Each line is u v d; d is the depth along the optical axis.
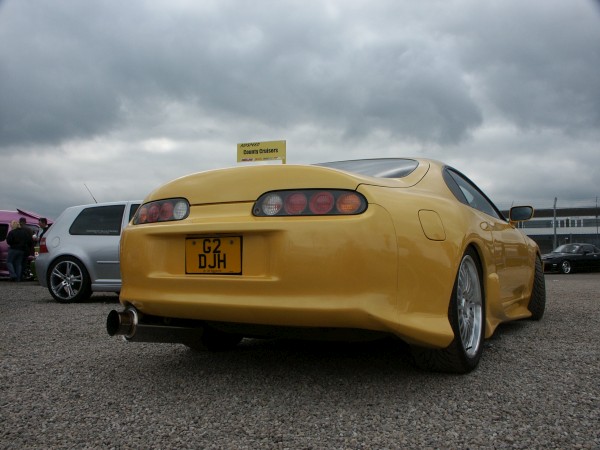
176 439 1.84
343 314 2.05
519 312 4.02
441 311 2.31
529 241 4.33
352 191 2.15
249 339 3.56
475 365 2.65
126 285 2.54
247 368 2.77
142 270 2.45
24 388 2.49
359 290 2.07
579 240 35.38
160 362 2.95
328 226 2.10
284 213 2.19
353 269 2.07
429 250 2.26
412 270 2.18
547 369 2.69
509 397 2.22
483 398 2.21
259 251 2.21
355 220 2.09
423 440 1.79
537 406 2.11
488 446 1.73
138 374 2.71
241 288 2.20
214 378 2.59
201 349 3.06
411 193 2.40
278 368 2.75
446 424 1.93
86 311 5.51
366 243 2.08
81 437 1.87
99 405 2.22
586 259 18.47
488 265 2.96
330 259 2.08
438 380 2.48
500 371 2.65
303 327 2.27
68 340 3.69
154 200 2.55
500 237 3.38
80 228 6.81
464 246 2.49
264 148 22.41
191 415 2.08
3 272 12.53
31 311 5.55
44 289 9.20
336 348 3.21
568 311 5.16
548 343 3.41
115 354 3.19
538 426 1.90
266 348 3.25
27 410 2.17
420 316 2.21
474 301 2.77
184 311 2.33
